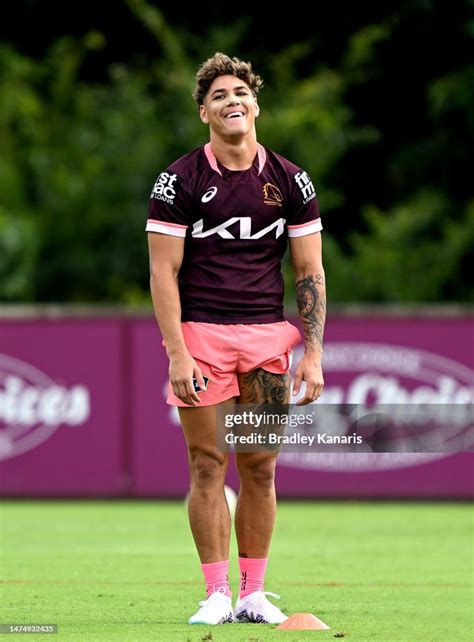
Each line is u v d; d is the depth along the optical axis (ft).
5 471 174.19
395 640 69.41
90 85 322.14
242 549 75.61
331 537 131.23
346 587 92.99
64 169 297.12
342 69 310.24
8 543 125.59
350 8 316.60
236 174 73.20
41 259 293.02
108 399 174.29
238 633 70.08
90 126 305.12
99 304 292.61
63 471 174.29
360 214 316.60
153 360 174.09
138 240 295.48
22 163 303.07
